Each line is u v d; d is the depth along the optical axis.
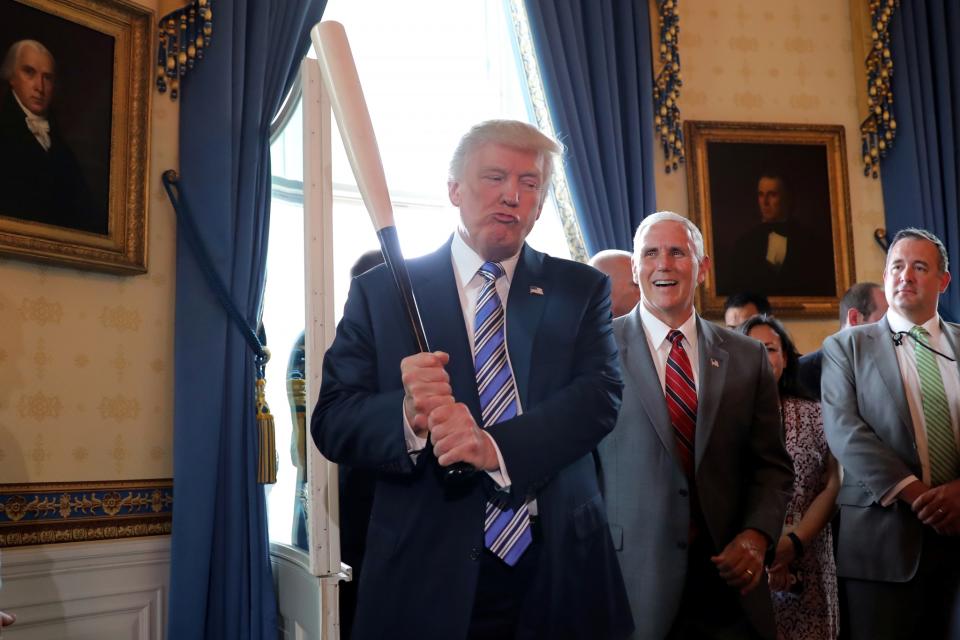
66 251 3.56
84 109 3.70
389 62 5.31
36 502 3.50
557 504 1.67
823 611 3.35
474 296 1.82
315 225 2.74
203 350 3.85
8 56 3.48
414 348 1.72
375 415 1.61
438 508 1.63
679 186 5.83
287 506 3.52
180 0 4.04
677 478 2.50
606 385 1.72
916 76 6.13
